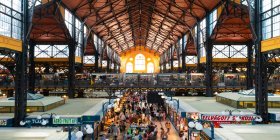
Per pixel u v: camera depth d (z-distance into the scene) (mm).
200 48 45125
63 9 35125
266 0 22250
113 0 43094
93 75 45906
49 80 43250
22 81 21016
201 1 38156
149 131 26062
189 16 46500
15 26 20922
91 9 42656
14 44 20219
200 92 46594
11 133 14500
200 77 44781
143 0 48938
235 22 37062
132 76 46719
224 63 46344
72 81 39594
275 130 14938
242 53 44281
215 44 42906
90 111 24062
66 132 14625
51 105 25672
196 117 23141
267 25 22156
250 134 14062
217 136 13422
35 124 20391
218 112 23359
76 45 41188
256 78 22656
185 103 30250
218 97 31656
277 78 43281
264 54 22344
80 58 45250
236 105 26250
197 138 19812
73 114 22375
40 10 31766
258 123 21594
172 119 35750
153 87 44219
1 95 43031
